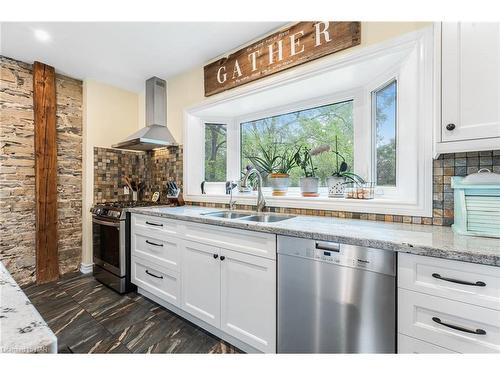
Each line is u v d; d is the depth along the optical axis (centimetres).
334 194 187
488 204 105
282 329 130
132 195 321
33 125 254
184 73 271
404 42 139
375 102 185
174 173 285
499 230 103
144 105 326
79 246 288
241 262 149
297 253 125
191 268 178
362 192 168
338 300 113
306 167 221
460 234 110
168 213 195
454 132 109
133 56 238
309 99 217
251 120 262
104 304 212
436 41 114
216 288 162
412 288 95
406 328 97
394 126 169
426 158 136
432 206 136
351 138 198
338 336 113
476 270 84
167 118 294
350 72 169
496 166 121
